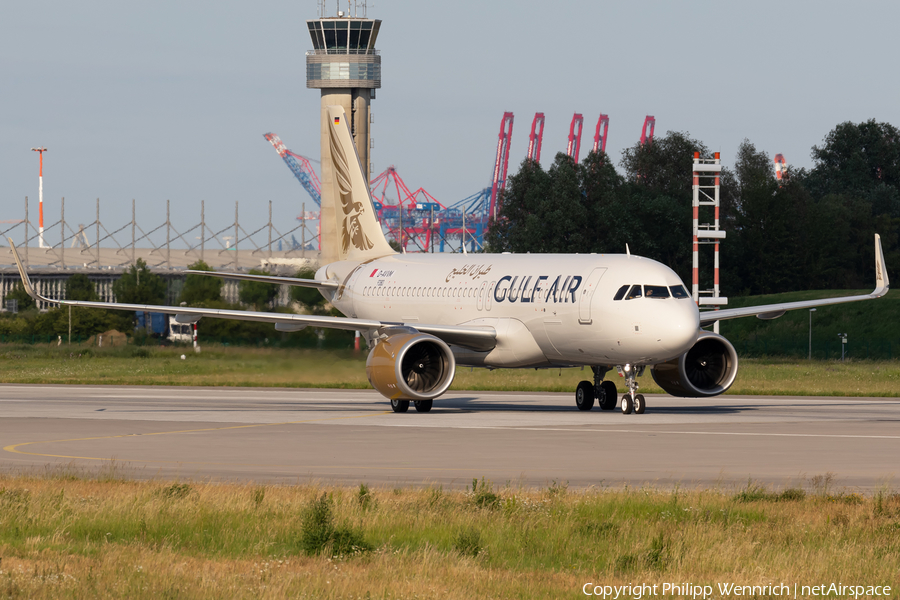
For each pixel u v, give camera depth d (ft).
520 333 474.90
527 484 255.50
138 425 411.54
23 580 151.23
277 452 321.52
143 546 176.65
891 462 295.89
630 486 249.75
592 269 452.76
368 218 641.40
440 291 532.73
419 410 470.39
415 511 204.23
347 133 650.84
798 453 315.58
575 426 400.26
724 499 221.46
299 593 146.51
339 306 629.10
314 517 186.29
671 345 420.36
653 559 168.04
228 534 185.06
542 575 160.04
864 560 168.04
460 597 146.20
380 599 144.56
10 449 331.98
